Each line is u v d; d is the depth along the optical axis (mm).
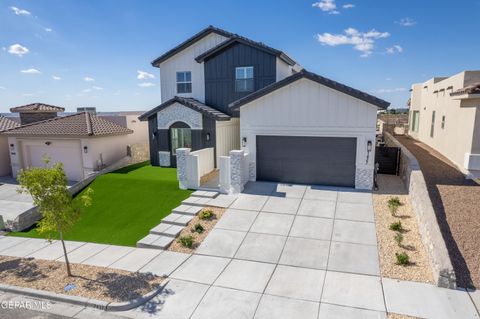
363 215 11266
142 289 7734
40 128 20250
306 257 8953
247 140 15234
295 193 13602
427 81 23328
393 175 16234
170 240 10242
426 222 8891
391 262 8469
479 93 11922
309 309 6855
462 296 7023
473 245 8523
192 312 6930
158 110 19578
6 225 12227
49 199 7875
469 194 11359
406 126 33938
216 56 20172
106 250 10023
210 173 16938
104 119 24172
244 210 12078
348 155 13984
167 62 21797
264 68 19172
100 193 14945
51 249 10305
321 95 13883
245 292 7551
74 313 7113
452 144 16078
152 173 17906
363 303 6961
